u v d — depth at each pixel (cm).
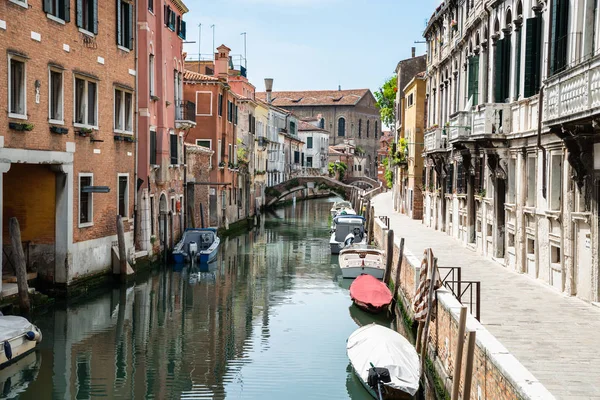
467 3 2520
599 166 1267
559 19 1435
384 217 3494
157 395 1265
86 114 2003
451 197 2827
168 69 2862
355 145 10250
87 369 1402
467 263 1980
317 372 1408
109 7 2159
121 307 1972
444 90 2991
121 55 2267
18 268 1628
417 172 3972
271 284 2431
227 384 1328
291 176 7294
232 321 1848
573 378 888
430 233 3011
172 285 2369
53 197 1894
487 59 2172
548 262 1575
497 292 1486
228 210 4153
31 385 1299
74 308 1900
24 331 1413
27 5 1662
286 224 4822
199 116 3834
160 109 2692
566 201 1420
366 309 1938
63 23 1845
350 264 2505
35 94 1714
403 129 4703
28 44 1673
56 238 1891
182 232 3120
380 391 1152
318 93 10538
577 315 1248
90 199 2045
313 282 2486
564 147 1420
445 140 2912
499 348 859
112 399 1240
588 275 1352
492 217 2047
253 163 5116
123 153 2295
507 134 1853
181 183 3106
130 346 1577
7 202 1888
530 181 1712
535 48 1645
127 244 2320
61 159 1834
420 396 1252
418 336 1382
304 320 1877
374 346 1308
